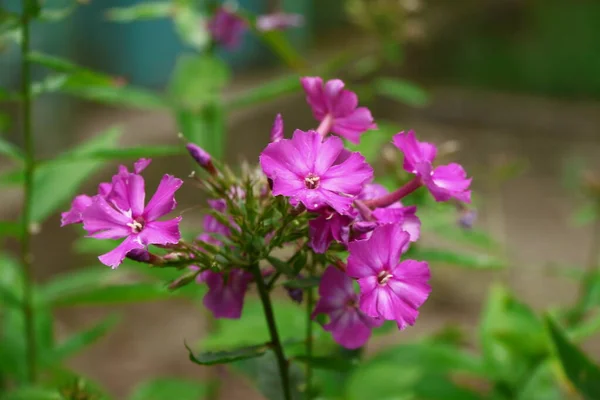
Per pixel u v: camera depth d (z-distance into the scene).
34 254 1.48
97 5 2.42
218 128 0.92
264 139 2.03
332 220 0.55
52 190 0.80
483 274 1.43
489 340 0.77
